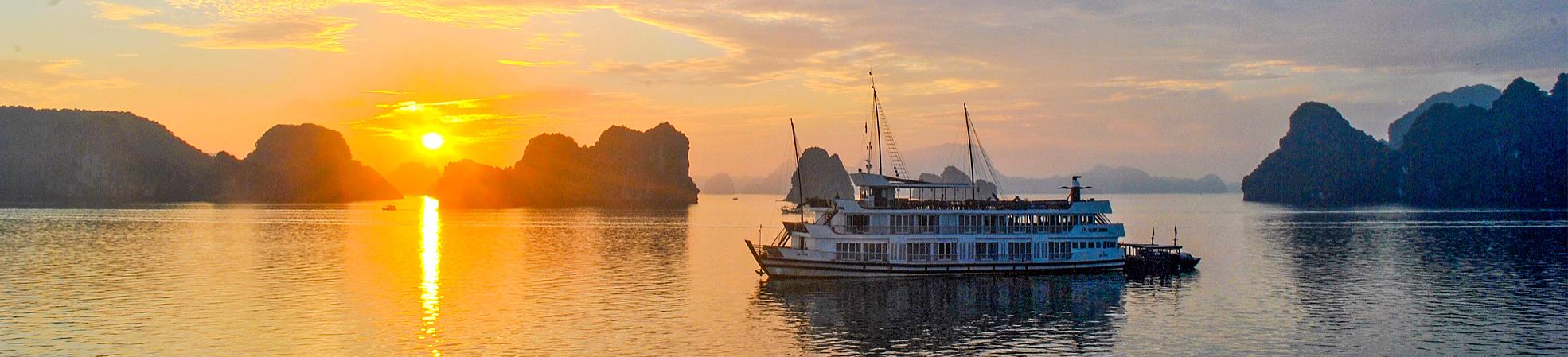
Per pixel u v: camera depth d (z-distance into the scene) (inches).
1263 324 3243.1
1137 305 3575.3
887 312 3415.4
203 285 4151.1
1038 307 3518.7
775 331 3112.7
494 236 7652.6
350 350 2844.5
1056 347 2898.6
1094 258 4303.6
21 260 5285.4
